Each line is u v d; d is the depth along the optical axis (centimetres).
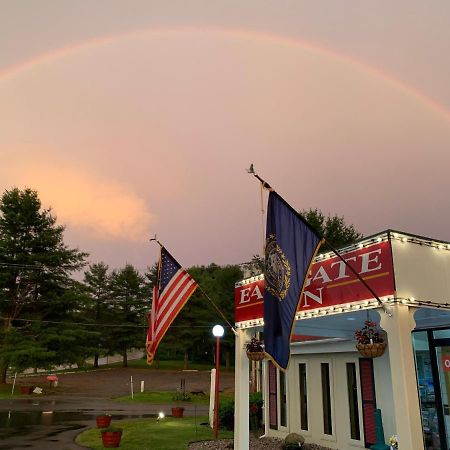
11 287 3766
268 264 701
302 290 632
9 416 1988
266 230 716
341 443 1121
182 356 7138
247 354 1014
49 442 1305
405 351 634
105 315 6000
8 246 3750
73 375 4838
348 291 732
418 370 938
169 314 1025
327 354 1206
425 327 932
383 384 1020
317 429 1207
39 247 3903
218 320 5631
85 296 4012
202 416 2070
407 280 668
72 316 3975
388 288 662
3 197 3919
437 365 898
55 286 3903
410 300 659
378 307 670
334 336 1093
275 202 715
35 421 1822
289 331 639
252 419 1596
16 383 3762
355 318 884
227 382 4391
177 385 4069
